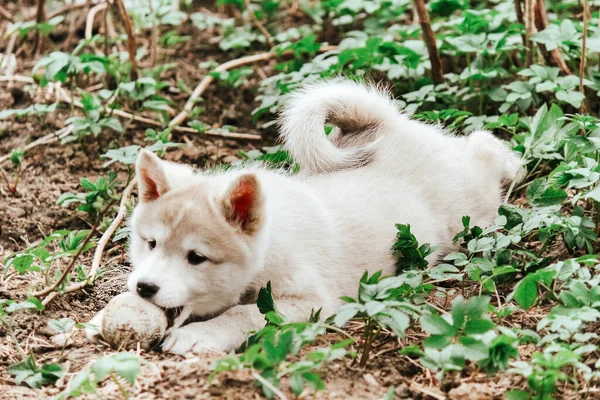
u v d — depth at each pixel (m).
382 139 5.82
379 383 4.15
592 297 4.25
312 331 3.97
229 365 3.86
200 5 9.95
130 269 5.66
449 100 7.05
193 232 4.56
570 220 5.07
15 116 7.76
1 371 4.48
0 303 4.76
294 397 3.90
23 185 6.91
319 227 5.12
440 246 5.26
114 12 9.41
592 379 4.11
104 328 4.49
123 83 7.33
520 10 7.22
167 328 4.61
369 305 3.94
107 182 6.22
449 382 4.15
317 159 5.64
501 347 3.93
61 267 5.75
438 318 3.91
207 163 6.96
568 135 5.50
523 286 4.37
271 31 9.09
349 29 8.90
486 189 5.96
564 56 7.33
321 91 5.86
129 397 4.00
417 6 7.06
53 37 9.40
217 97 7.96
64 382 4.26
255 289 4.84
